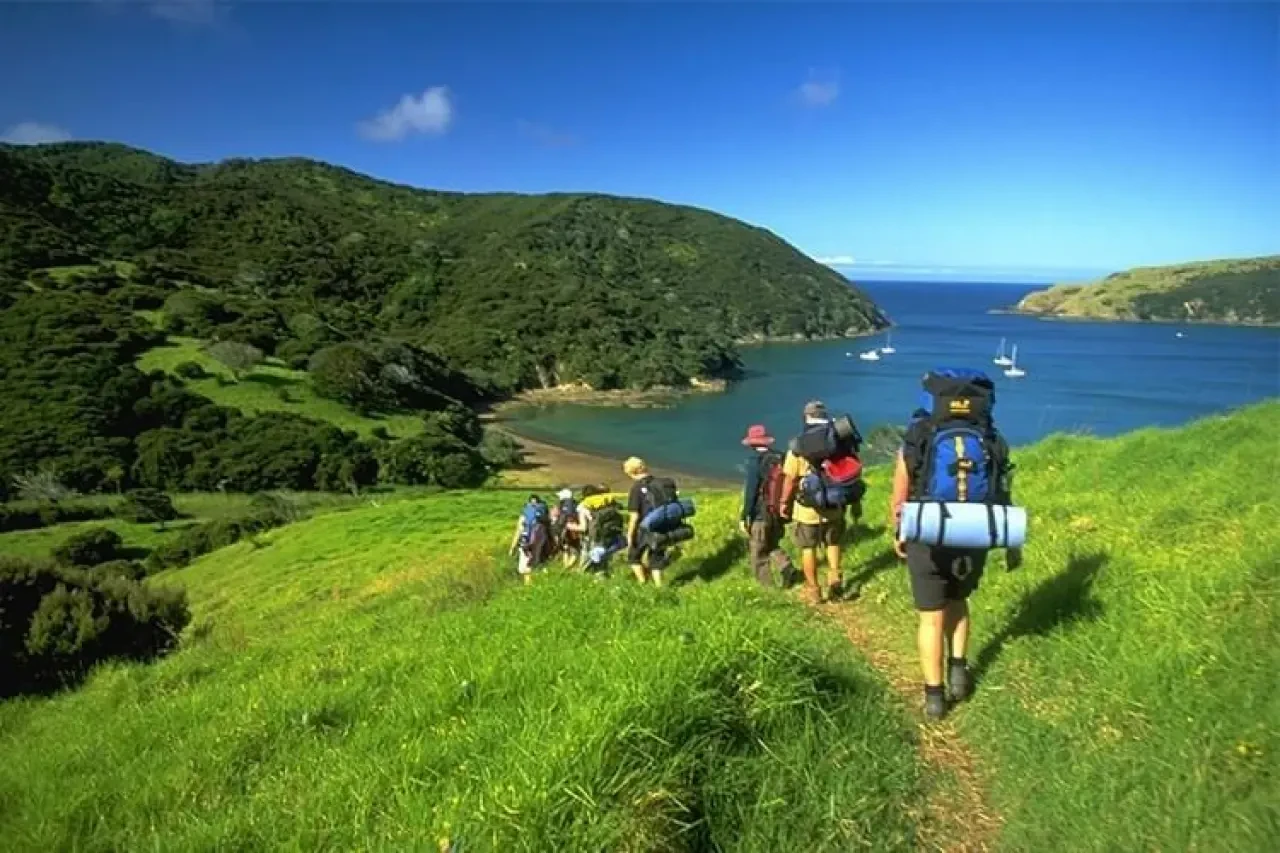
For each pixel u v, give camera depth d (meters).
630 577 11.45
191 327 135.88
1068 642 5.68
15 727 12.84
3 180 198.50
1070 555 7.36
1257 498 7.54
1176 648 4.95
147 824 5.20
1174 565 6.28
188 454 99.75
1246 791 3.83
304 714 6.44
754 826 4.12
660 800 3.87
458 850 3.57
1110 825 3.95
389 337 168.12
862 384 168.88
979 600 7.24
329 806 4.61
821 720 4.88
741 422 134.75
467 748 4.92
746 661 5.05
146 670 13.75
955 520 4.93
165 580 52.16
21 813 6.12
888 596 8.31
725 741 4.45
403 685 7.02
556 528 13.70
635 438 124.12
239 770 5.83
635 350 173.38
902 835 4.21
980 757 4.94
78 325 124.75
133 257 185.38
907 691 6.00
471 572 15.41
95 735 8.54
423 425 119.06
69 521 83.88
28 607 18.33
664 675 4.69
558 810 3.72
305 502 93.31
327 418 115.44
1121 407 117.56
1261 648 4.64
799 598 8.74
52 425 99.12
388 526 55.06
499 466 108.94
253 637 18.20
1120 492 9.70
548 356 170.12
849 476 8.44
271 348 138.12
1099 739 4.59
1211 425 11.26
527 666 6.19
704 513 16.30
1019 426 102.44
